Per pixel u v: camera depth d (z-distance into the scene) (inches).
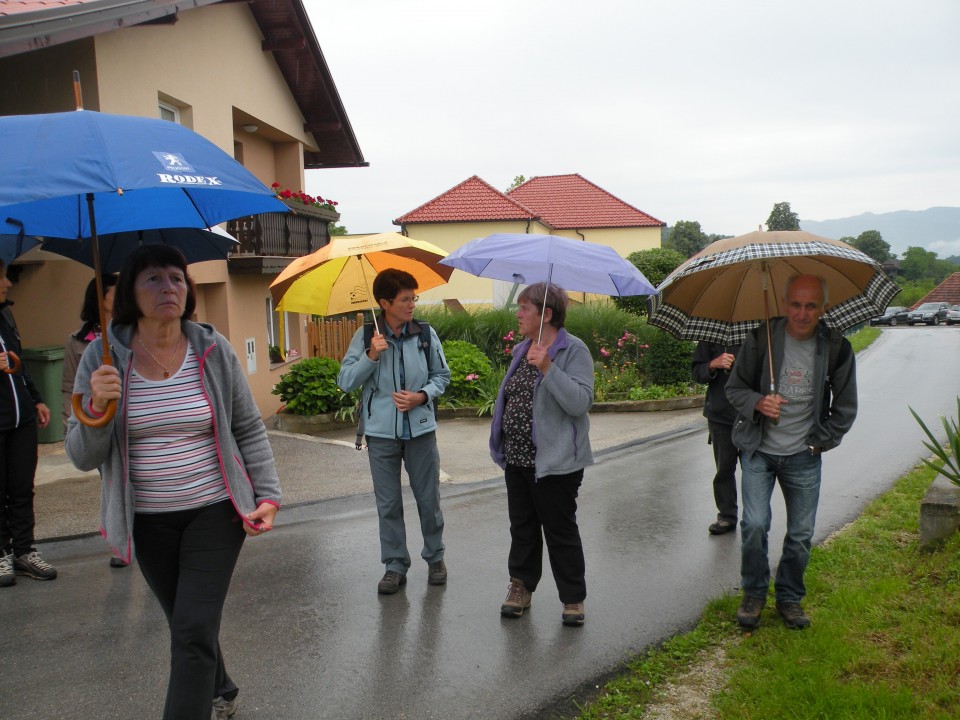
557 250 177.6
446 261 187.0
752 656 160.7
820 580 197.2
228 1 493.7
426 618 188.2
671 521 267.6
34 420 213.3
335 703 149.5
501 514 279.9
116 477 115.2
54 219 148.8
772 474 177.0
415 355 201.2
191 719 113.9
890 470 338.3
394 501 204.2
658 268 967.0
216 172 115.1
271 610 193.6
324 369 475.2
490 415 513.0
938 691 137.3
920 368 821.2
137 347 117.8
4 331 206.5
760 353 173.0
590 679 158.2
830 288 177.6
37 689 155.5
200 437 120.0
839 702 135.8
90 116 109.6
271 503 124.2
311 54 582.6
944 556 198.2
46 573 213.8
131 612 192.7
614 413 533.0
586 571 219.8
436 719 144.1
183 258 119.5
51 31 292.7
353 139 713.0
